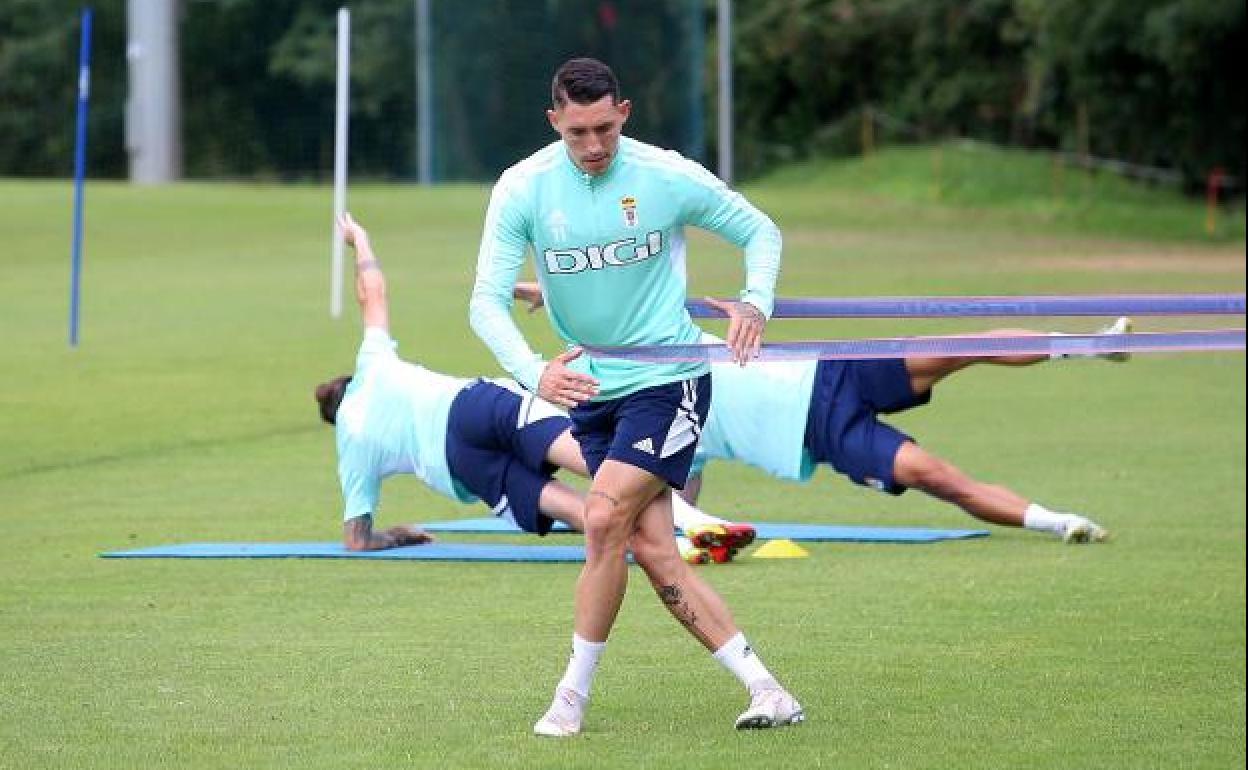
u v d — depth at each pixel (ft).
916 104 571.69
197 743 74.90
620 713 79.56
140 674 86.17
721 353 74.28
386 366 116.78
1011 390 196.75
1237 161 463.83
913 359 119.14
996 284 295.07
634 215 74.02
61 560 114.93
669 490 77.00
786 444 120.98
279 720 78.28
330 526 127.54
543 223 74.59
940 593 103.81
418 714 79.20
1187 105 460.96
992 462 153.17
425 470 114.52
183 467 152.76
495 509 112.78
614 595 75.77
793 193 493.36
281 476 148.56
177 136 502.79
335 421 119.24
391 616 98.78
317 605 101.60
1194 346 79.87
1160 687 83.56
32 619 98.17
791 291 285.23
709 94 587.27
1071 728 76.89
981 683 84.28
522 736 75.82
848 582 107.24
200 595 104.32
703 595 76.79
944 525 127.95
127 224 386.11
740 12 590.14
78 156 227.81
